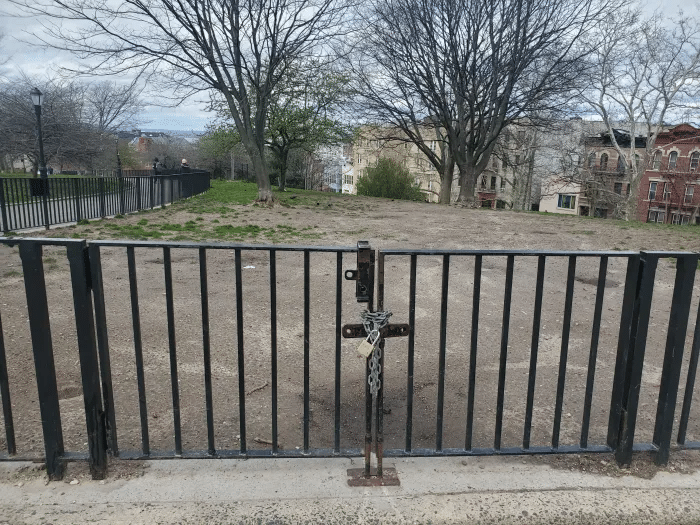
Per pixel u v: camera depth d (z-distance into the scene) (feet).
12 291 20.75
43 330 8.06
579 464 9.33
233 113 61.41
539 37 66.90
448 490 8.43
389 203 77.66
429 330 17.72
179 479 8.59
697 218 145.59
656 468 9.29
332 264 28.04
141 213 52.34
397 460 9.34
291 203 69.05
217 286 22.84
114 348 15.17
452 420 11.39
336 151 148.25
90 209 45.47
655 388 13.32
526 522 7.80
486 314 19.76
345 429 10.88
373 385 8.29
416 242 37.32
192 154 206.39
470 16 69.77
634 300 8.72
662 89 95.61
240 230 40.40
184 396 12.17
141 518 7.63
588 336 17.53
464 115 82.48
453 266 27.96
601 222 55.26
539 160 157.79
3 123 99.45
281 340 16.30
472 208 75.31
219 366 14.07
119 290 21.81
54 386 8.32
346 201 78.18
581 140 117.29
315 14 58.39
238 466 9.01
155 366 13.93
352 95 86.17
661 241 39.78
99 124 123.24
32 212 38.83
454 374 14.03
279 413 11.50
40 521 7.57
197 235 37.50
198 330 17.03
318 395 12.51
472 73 74.02
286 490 8.33
